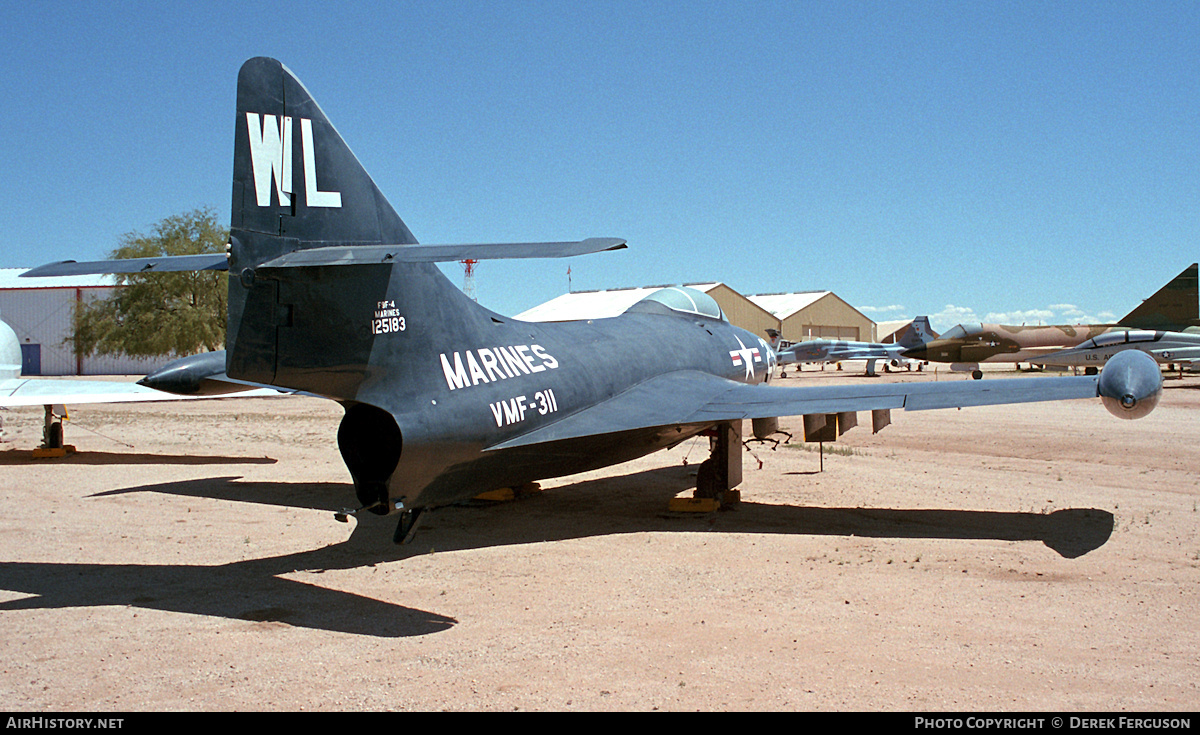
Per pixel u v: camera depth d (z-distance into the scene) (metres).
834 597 5.75
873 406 8.02
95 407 28.53
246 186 5.55
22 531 8.19
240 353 5.44
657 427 8.11
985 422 20.19
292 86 5.94
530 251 4.35
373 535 8.04
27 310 63.22
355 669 4.37
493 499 9.95
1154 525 8.13
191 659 4.52
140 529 8.30
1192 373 41.44
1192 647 4.69
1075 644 4.74
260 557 7.11
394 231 6.58
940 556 6.97
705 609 5.49
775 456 14.02
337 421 21.88
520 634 4.98
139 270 6.34
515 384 7.39
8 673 4.30
